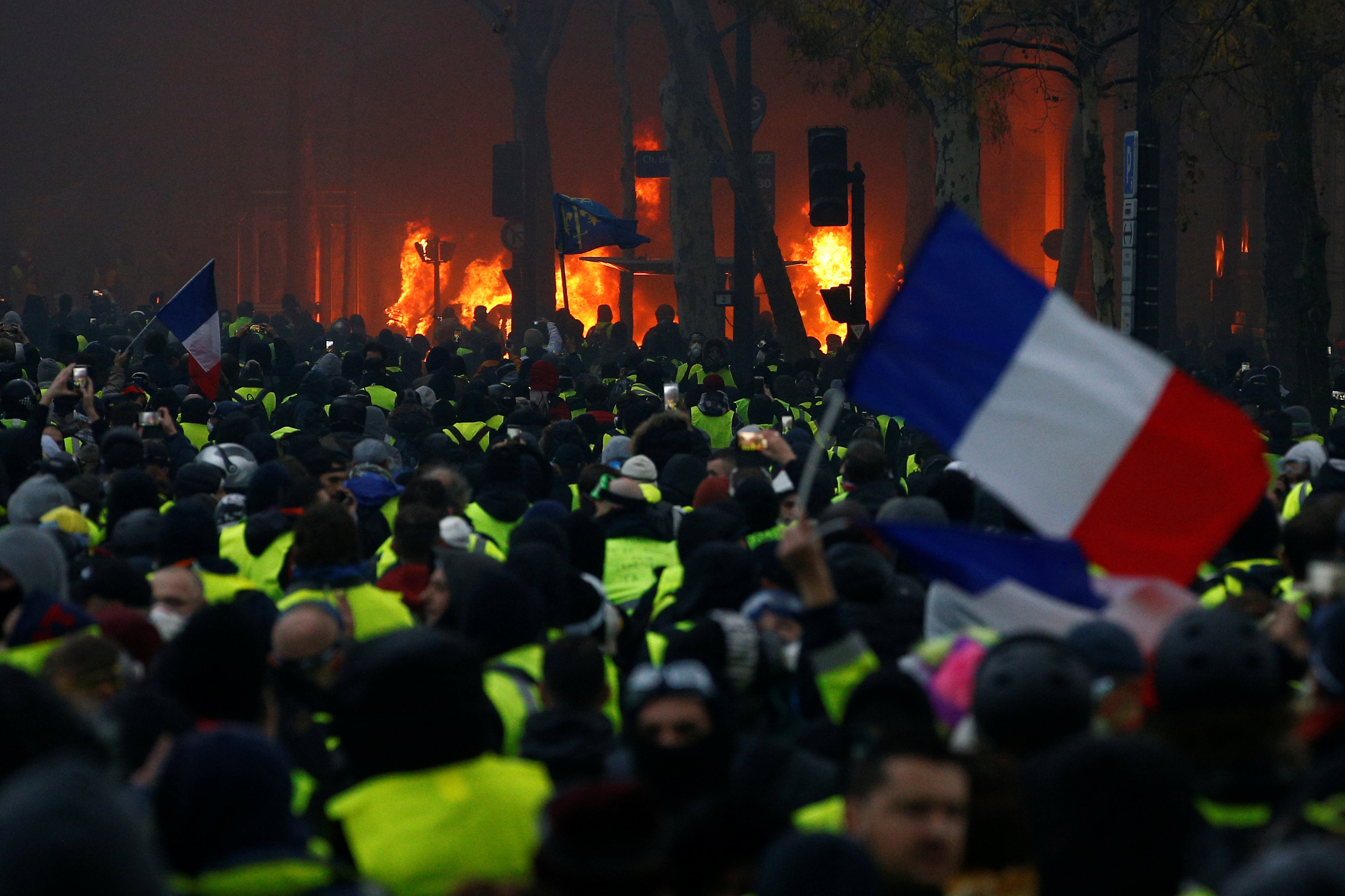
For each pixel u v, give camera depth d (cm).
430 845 970
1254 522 1798
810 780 1055
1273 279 7775
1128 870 787
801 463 2227
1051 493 1319
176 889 816
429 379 4788
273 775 839
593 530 1939
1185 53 5997
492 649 1373
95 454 2938
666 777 1032
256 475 2095
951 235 1349
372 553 2408
